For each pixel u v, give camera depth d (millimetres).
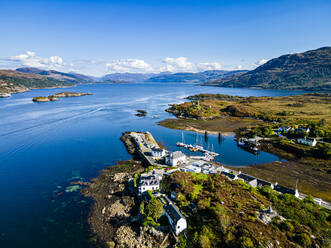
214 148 125062
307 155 109312
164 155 106000
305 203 60781
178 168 90875
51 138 137750
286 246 43250
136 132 150125
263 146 126250
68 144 127500
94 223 60594
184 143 134500
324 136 130375
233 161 105562
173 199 66188
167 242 52094
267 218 51469
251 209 56344
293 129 145000
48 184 81938
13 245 52500
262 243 43062
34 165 98438
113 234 56469
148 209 58438
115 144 128875
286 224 48625
